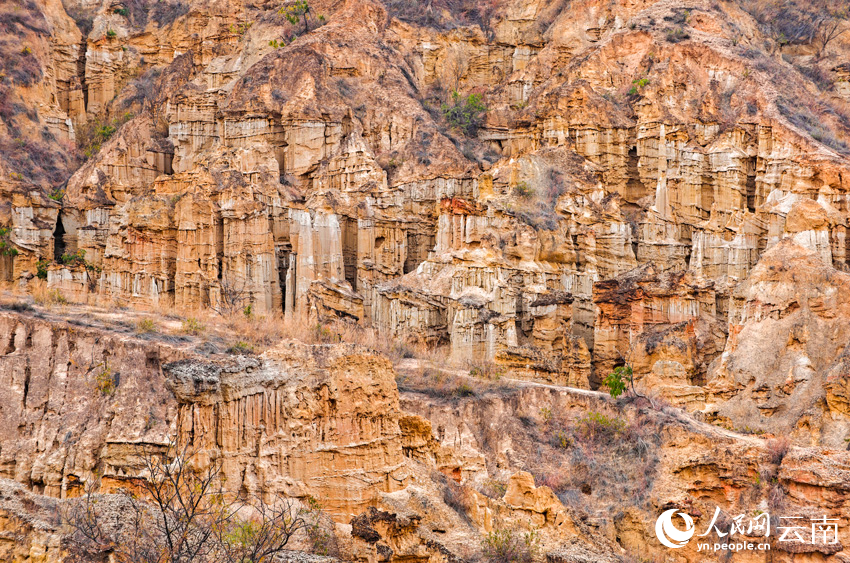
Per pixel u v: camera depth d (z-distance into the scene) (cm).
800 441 5062
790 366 5588
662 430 4797
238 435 3334
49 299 4894
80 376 4272
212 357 3716
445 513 3531
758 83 8044
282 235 7269
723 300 7019
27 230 7438
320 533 3098
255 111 7869
